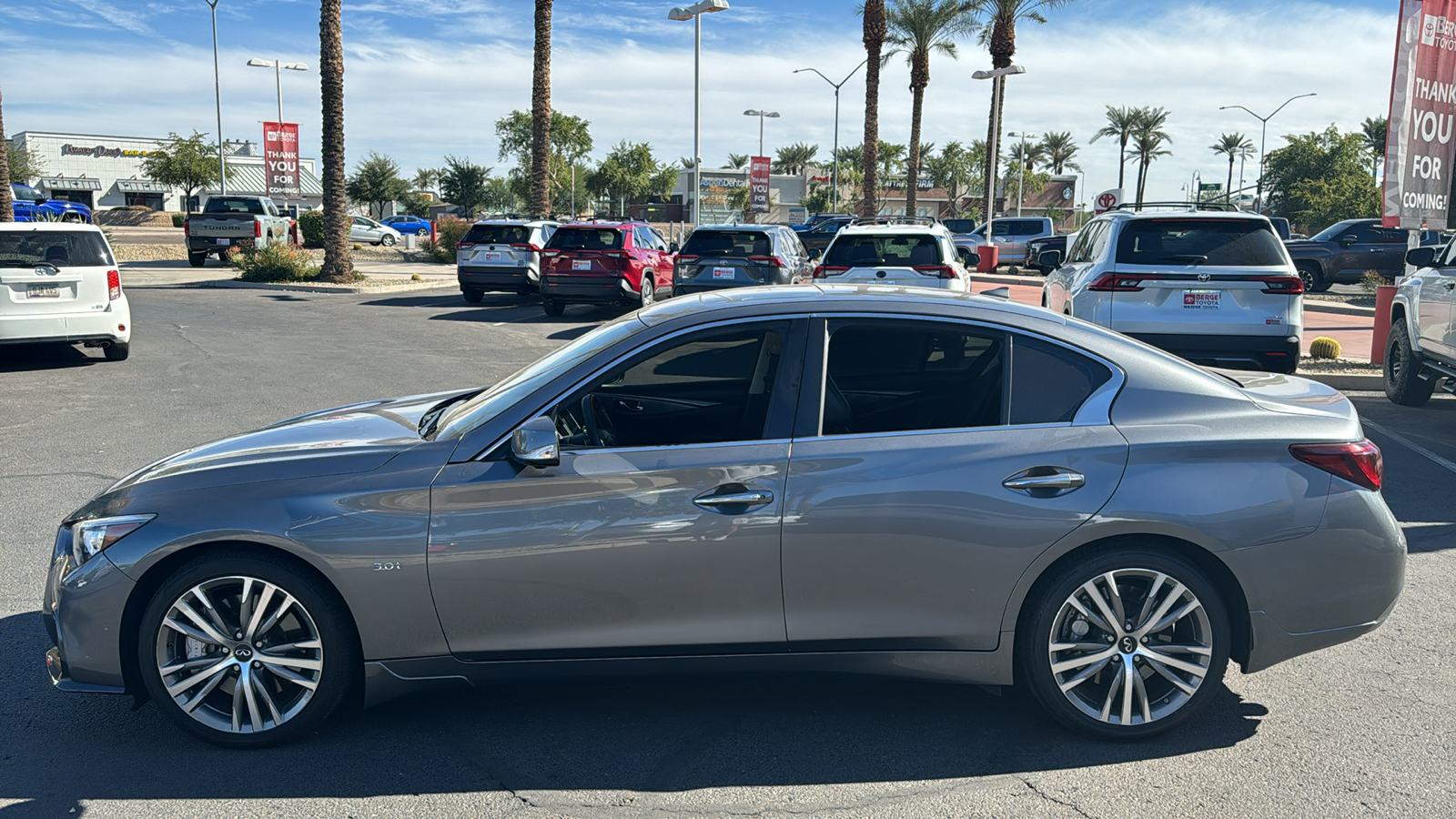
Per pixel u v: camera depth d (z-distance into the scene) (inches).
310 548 136.8
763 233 616.1
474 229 817.5
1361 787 133.1
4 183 882.8
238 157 3011.8
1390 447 337.7
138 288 920.3
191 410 384.5
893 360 146.8
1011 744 144.9
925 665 143.1
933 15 1633.9
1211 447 139.9
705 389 166.2
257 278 998.4
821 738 146.8
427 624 139.8
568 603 139.8
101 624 138.7
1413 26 485.1
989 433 141.4
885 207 3376.0
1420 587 207.5
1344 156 2743.6
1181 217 368.8
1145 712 143.3
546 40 1097.4
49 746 144.3
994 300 152.7
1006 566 138.8
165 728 150.2
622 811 127.3
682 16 1158.3
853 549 138.6
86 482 283.0
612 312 784.3
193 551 140.7
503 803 129.4
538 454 135.1
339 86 960.9
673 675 143.6
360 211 2812.5
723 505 138.1
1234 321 355.6
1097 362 145.4
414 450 142.5
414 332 642.2
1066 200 3727.9
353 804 129.1
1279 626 141.4
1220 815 126.4
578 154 3102.9
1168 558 139.6
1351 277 975.0
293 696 144.4
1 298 458.3
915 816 126.3
